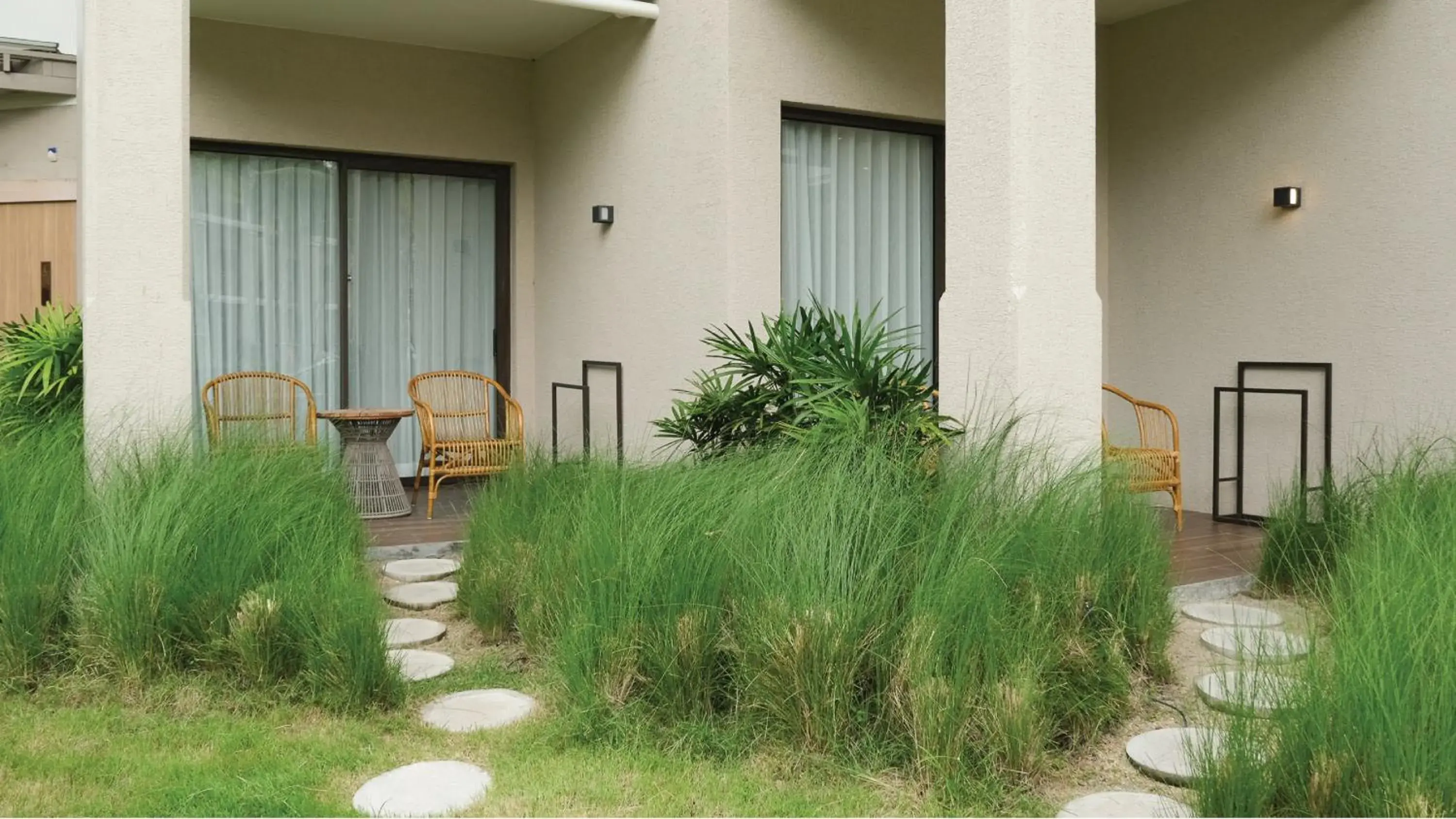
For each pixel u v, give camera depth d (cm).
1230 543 548
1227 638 369
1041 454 385
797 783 281
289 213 731
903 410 431
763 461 373
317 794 273
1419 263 545
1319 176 589
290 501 404
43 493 381
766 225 591
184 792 271
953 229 448
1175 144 664
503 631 411
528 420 784
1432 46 539
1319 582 329
